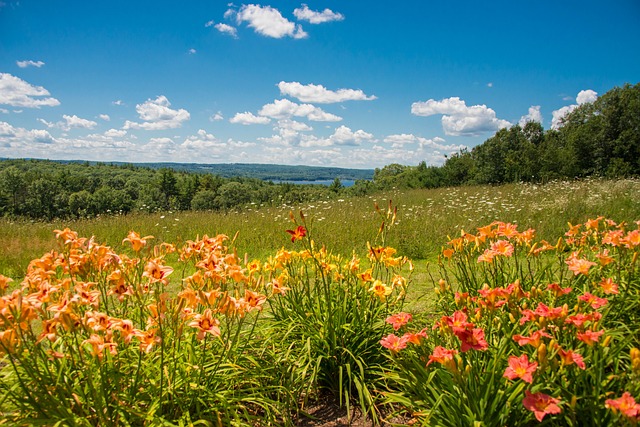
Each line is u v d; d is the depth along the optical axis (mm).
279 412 2889
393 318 2768
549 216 10047
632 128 30516
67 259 2836
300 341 3523
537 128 43844
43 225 11938
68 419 2176
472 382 2326
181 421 2363
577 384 2309
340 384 3033
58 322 2291
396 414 2896
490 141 35031
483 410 2168
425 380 2635
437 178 32094
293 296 3990
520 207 11461
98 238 9422
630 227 9016
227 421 2576
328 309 3350
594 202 11461
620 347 2479
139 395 2557
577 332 2375
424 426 2389
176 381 2672
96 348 2227
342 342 3363
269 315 4191
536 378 2039
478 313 2582
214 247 3570
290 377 3156
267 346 3451
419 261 7746
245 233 9812
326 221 10664
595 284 3273
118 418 2398
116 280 2734
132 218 12383
